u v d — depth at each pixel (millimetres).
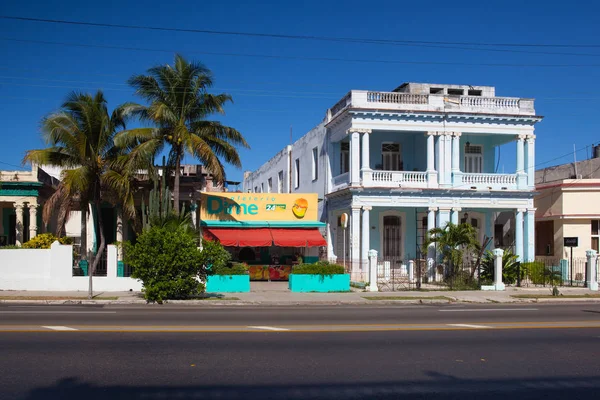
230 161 25781
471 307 19359
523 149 29734
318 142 33969
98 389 7484
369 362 9297
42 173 29672
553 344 11180
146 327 12500
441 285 26391
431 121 28797
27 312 15547
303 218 29828
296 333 12016
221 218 29156
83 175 23891
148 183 27875
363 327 13055
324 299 20938
